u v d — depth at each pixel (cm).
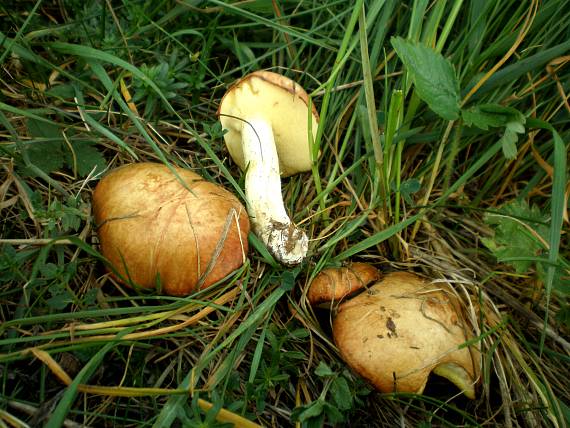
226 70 27
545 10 22
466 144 24
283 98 21
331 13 24
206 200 18
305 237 20
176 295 18
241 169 24
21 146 18
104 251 18
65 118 23
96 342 16
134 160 23
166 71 23
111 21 25
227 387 17
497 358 20
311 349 19
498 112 19
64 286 17
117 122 23
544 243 20
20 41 22
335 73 20
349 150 25
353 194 23
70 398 14
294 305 20
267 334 18
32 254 18
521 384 20
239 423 16
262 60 27
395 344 18
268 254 20
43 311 18
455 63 23
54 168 20
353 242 23
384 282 20
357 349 18
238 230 19
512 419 19
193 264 18
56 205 18
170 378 18
